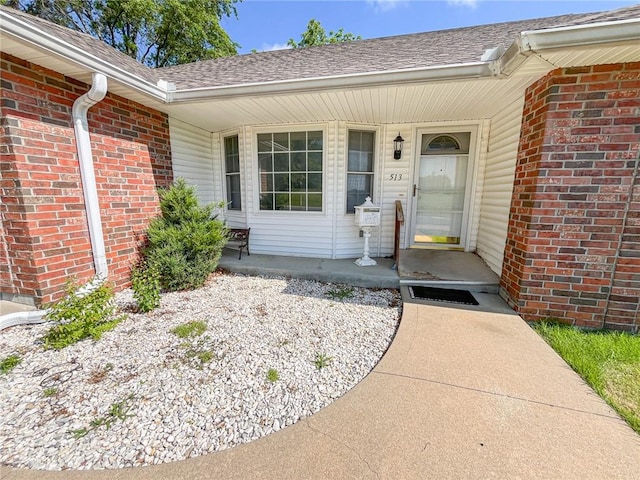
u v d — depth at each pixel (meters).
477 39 3.72
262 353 2.29
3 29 2.02
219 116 4.30
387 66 3.06
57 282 2.87
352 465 1.32
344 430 1.52
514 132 3.31
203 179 5.23
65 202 2.91
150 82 3.31
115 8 10.38
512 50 2.24
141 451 1.43
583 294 2.72
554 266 2.75
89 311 2.40
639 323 2.62
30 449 1.43
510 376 1.95
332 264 4.50
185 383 1.93
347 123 4.59
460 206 4.83
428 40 4.20
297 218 4.97
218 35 12.58
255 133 4.89
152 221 3.85
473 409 1.66
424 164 4.83
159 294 3.38
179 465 1.34
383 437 1.47
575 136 2.51
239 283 4.03
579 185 2.57
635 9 2.32
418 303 3.16
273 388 1.88
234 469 1.31
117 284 3.53
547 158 2.61
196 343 2.43
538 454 1.37
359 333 2.62
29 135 2.59
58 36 2.51
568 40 1.99
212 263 3.98
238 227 5.42
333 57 4.10
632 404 1.70
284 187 4.99
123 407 1.71
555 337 2.50
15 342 2.42
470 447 1.41
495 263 3.83
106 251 3.37
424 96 3.30
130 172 3.65
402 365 2.07
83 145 3.00
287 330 2.67
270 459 1.36
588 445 1.42
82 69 2.70
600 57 2.22
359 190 4.95
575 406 1.68
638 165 2.42
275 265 4.45
